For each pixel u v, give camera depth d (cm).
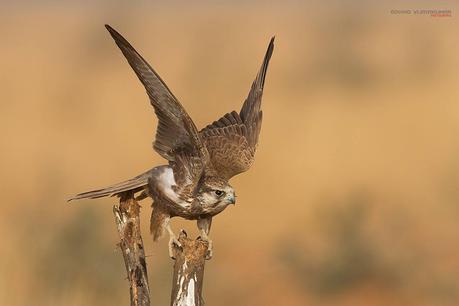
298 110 2414
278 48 3784
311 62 3188
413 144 2103
